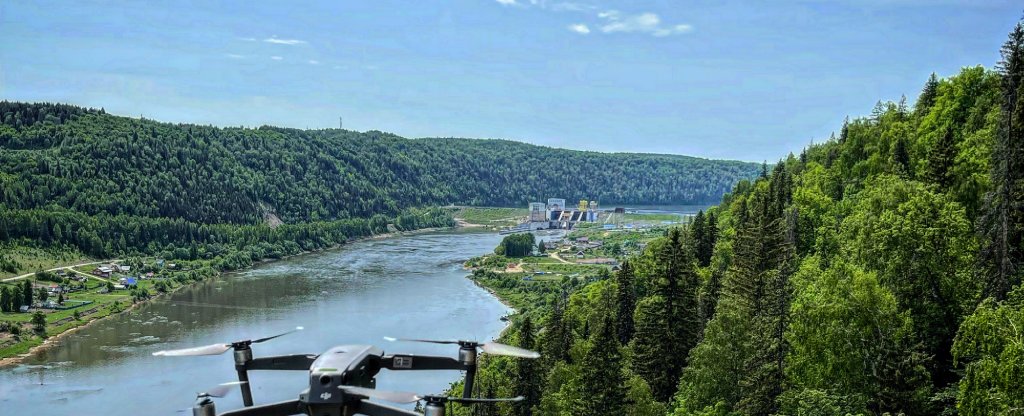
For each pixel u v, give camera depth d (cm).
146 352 14325
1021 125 5591
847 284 5147
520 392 8438
